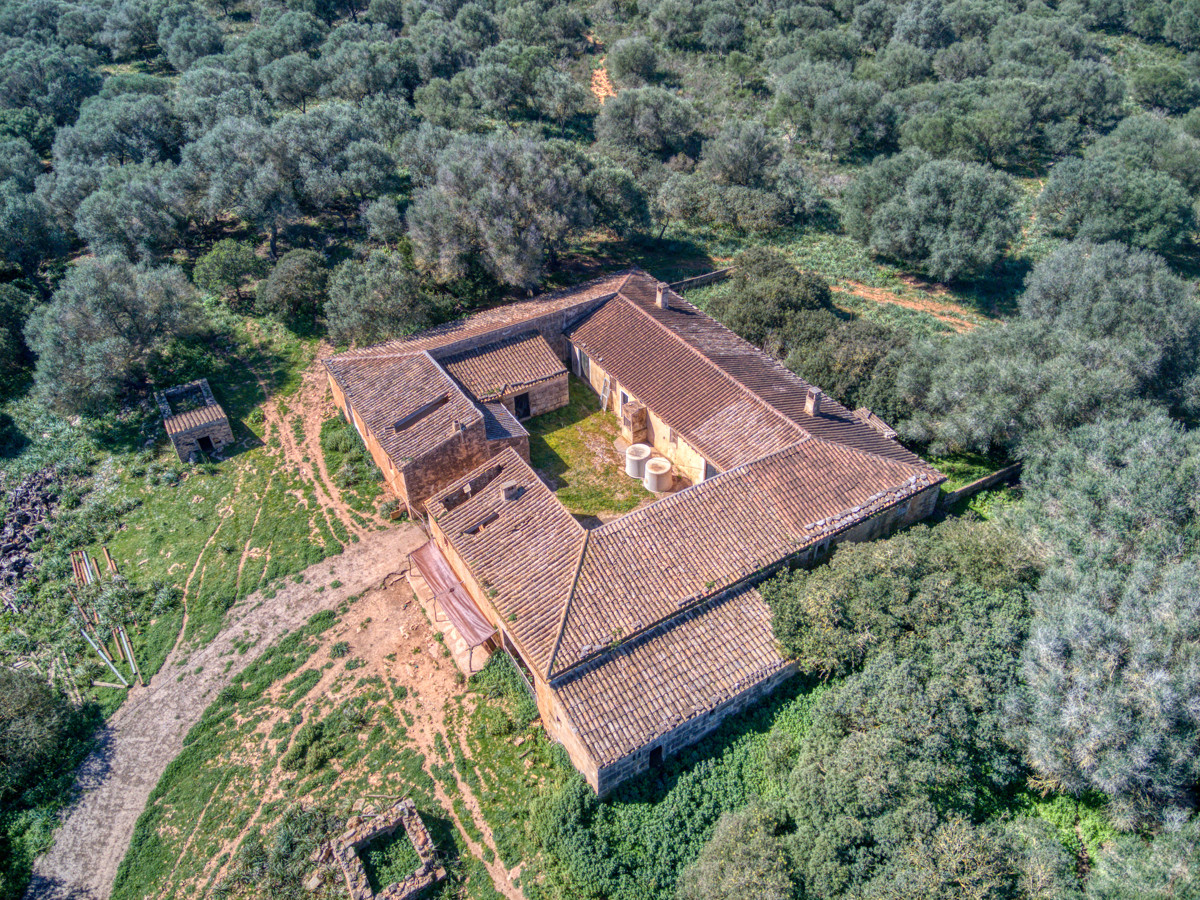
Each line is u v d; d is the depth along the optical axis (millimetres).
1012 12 103000
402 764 30547
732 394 41938
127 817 29547
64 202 60750
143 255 58031
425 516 41344
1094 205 65250
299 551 39688
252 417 48250
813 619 30234
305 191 61094
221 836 28734
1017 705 27047
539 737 30703
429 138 62844
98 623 36469
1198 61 92625
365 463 44812
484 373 45625
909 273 64188
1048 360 42000
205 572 38812
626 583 31422
